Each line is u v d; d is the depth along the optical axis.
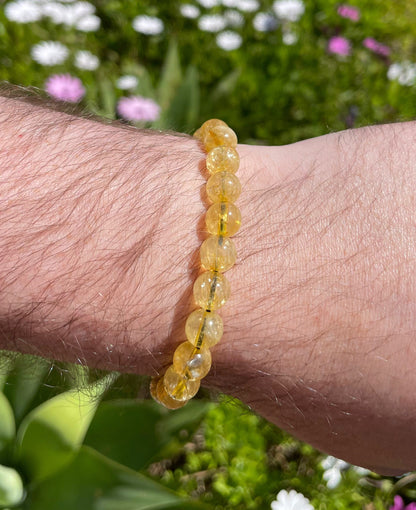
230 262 0.12
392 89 0.39
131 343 0.13
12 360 0.15
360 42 0.43
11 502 0.18
